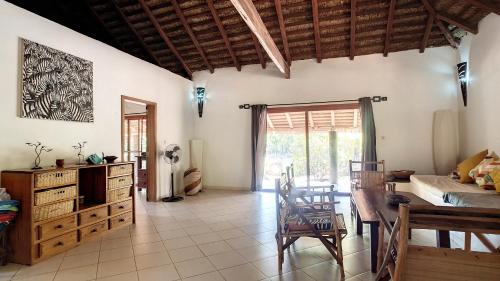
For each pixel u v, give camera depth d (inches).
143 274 92.8
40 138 121.6
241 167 248.1
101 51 156.9
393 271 57.7
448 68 196.7
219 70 255.6
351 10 172.4
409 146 204.5
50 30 126.6
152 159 207.6
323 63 225.0
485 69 156.0
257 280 87.8
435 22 176.9
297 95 231.6
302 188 127.9
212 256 107.0
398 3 168.4
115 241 124.3
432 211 49.1
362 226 130.6
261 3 177.0
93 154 138.2
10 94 110.5
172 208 184.7
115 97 166.9
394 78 208.5
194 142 252.1
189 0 182.1
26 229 100.7
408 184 177.5
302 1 174.2
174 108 232.4
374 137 206.5
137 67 187.8
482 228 47.2
